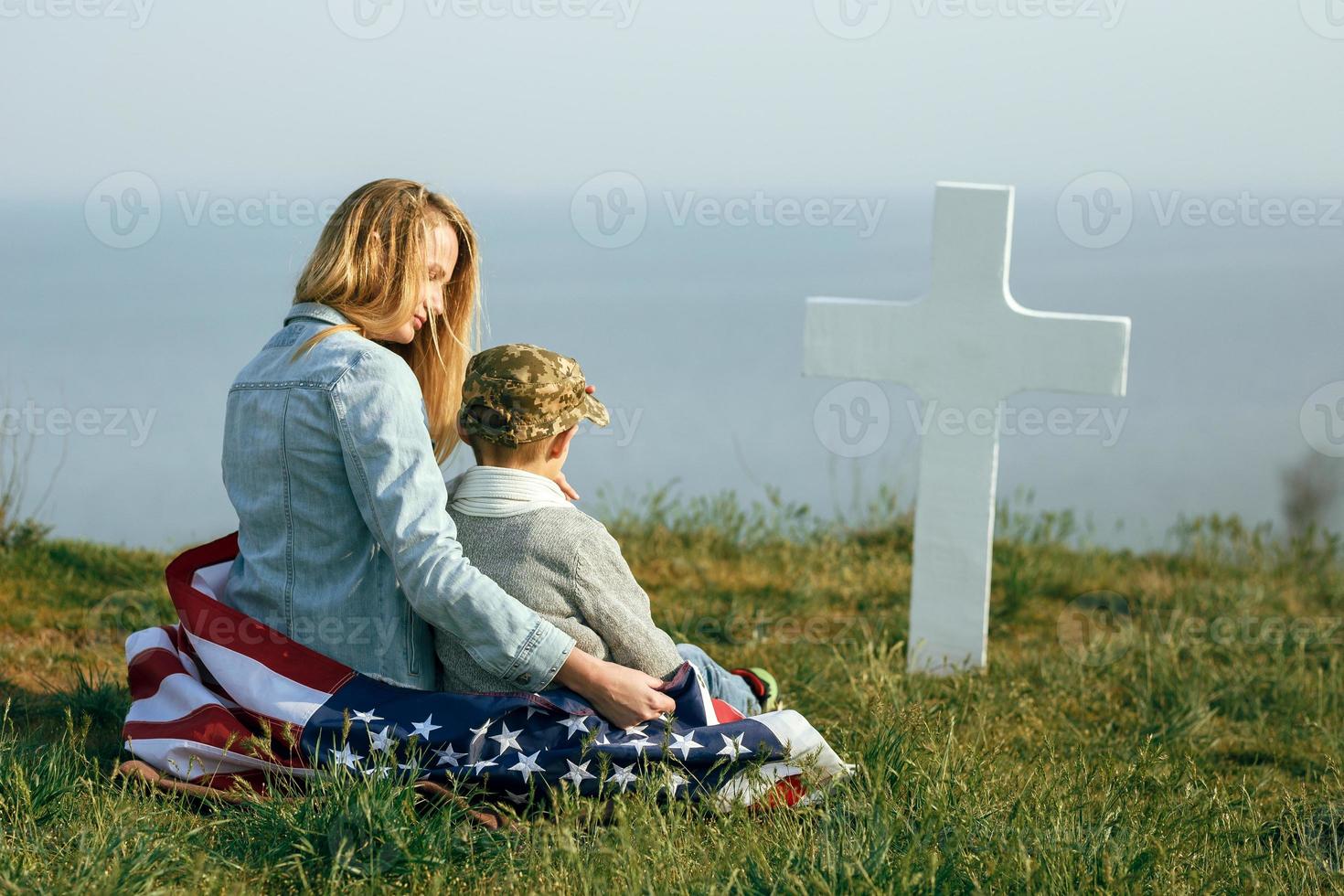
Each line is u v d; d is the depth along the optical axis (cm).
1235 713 471
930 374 493
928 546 501
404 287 317
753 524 724
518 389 306
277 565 307
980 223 479
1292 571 718
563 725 301
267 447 302
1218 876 289
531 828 284
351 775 288
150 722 310
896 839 282
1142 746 404
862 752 346
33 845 264
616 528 715
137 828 270
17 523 596
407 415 297
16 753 308
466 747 299
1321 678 490
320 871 264
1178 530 784
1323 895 290
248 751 301
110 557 588
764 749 305
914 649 508
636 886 254
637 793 289
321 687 305
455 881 262
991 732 424
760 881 257
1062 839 284
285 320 325
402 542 288
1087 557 718
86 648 471
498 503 307
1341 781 383
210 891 250
